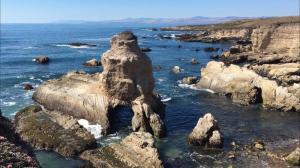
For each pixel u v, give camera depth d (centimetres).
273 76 6706
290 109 5162
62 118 4241
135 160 3306
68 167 3350
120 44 4534
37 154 3600
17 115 4444
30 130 3934
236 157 3597
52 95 5094
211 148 3819
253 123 4669
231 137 4150
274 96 5312
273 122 4716
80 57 11019
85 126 4394
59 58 10725
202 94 6100
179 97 5897
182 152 3734
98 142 3984
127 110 4912
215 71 6488
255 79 5684
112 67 4509
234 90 5784
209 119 3909
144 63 4594
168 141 4034
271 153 3678
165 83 6912
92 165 3378
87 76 5300
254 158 3572
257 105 5475
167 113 5038
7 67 9012
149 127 4209
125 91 4528
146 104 4306
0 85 6712
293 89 5394
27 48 13988
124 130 4334
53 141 3719
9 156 2120
